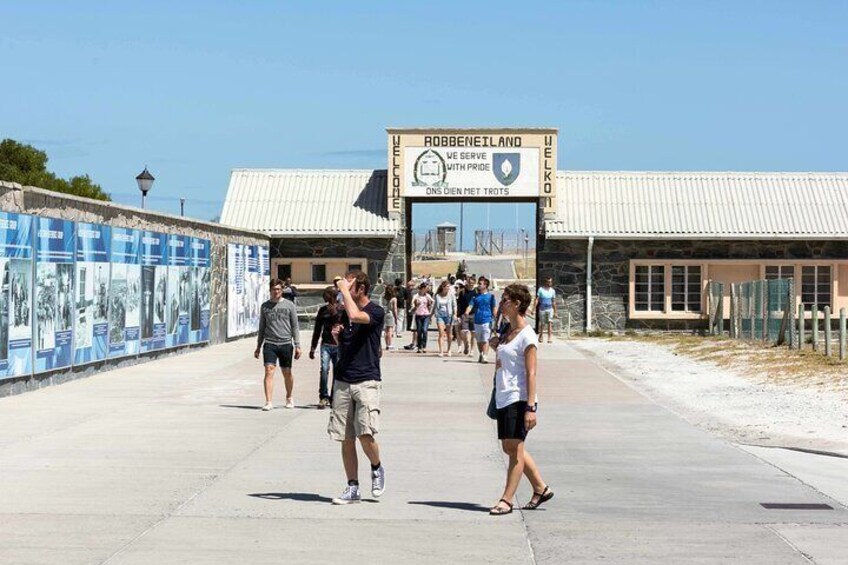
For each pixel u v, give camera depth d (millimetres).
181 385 22062
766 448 14680
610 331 40781
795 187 42906
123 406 18594
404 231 41469
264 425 16391
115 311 24938
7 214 18953
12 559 8578
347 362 10797
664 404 19875
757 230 41000
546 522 10047
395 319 38188
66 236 21859
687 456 13914
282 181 43125
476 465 13141
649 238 40562
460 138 41094
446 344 34906
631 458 13758
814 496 11281
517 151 41000
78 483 11727
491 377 24188
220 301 34375
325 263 41625
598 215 41438
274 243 41875
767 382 22594
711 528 9812
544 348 33781
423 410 18484
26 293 19922
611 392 21359
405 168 41219
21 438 14938
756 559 8719
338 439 10797
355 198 42500
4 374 19109
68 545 9039
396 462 13320
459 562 8633
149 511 10367
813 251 41094
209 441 14797
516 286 10336
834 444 14812
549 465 13234
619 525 9930
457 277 42875
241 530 9641
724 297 40938
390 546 9125
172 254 29203
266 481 11938
